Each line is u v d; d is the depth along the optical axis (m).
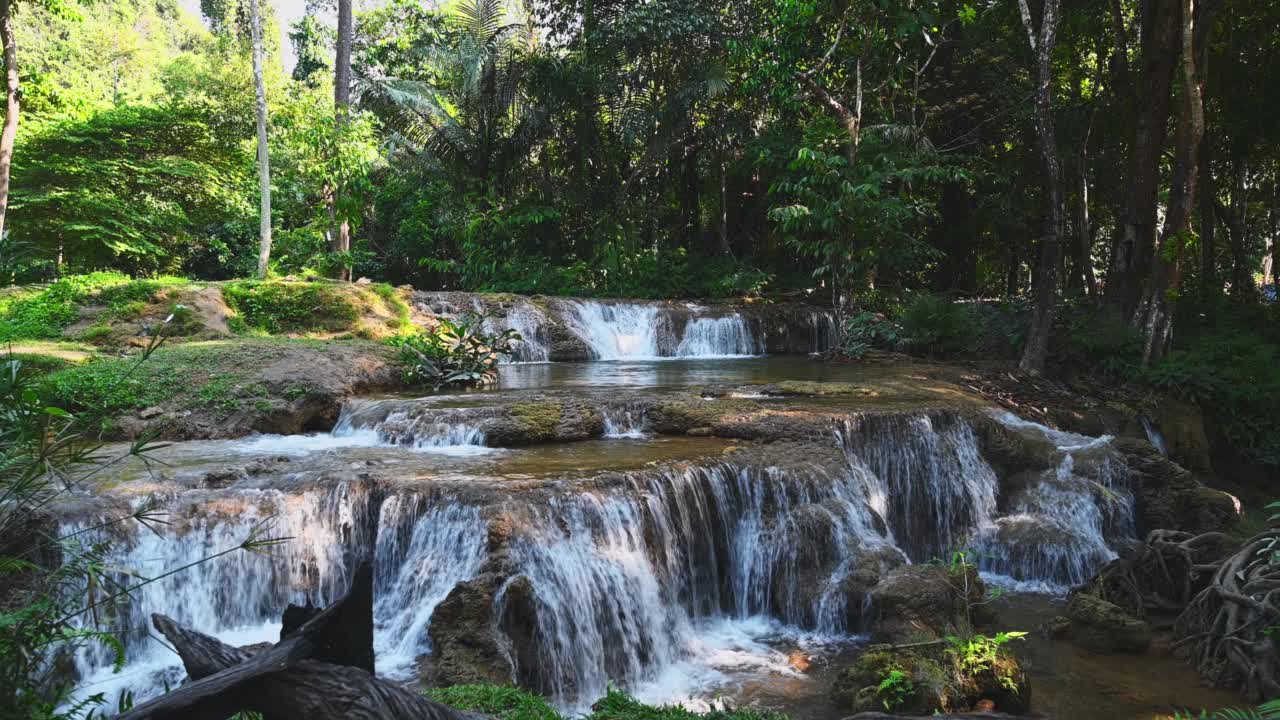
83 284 17.56
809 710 7.33
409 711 3.02
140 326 15.81
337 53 25.00
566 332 20.81
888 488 11.91
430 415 12.04
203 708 2.85
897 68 22.00
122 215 24.70
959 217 28.56
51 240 25.16
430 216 29.11
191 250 31.55
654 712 5.73
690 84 26.39
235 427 12.46
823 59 20.70
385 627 8.30
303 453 11.01
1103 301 20.20
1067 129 25.83
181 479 9.27
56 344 14.80
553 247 28.11
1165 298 17.08
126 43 54.06
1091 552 10.98
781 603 9.52
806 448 11.05
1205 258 24.97
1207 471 15.34
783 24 20.72
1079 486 12.16
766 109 28.47
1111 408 15.41
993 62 25.77
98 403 11.87
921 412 12.41
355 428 12.77
